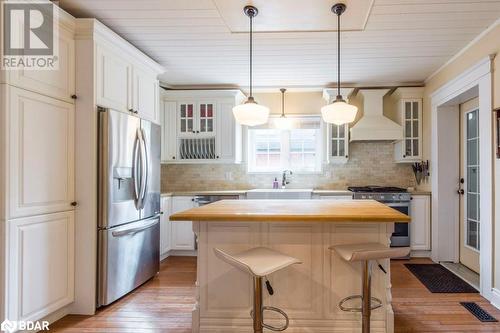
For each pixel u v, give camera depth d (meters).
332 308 2.08
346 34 2.71
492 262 2.54
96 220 2.40
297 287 2.09
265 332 2.11
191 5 2.27
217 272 2.12
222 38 2.82
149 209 3.02
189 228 3.99
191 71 3.74
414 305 2.52
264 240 2.10
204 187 4.66
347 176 4.51
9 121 1.86
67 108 2.30
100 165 2.42
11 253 1.87
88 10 2.34
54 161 2.19
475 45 2.83
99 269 2.42
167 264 3.68
